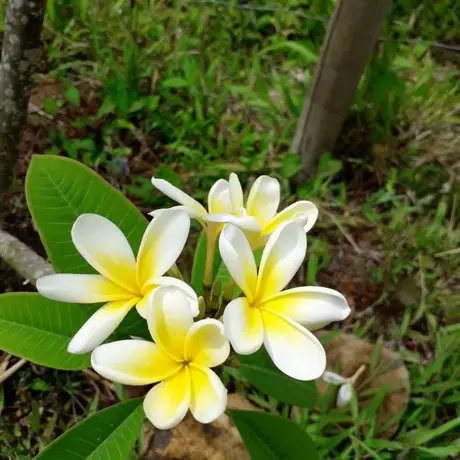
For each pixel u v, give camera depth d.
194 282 0.39
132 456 0.50
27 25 0.45
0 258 0.56
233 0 0.83
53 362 0.36
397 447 0.52
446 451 0.52
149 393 0.28
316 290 0.29
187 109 0.73
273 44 0.80
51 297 0.29
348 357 0.55
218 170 0.68
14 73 0.48
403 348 0.60
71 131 0.71
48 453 0.34
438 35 0.85
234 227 0.29
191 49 0.79
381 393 0.53
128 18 0.80
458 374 0.56
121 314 0.30
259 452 0.38
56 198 0.36
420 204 0.69
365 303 0.63
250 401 0.55
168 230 0.30
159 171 0.65
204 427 0.50
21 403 0.55
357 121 0.73
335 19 0.61
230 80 0.77
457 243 0.66
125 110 0.71
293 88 0.76
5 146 0.51
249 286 0.29
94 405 0.54
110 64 0.73
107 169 0.68
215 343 0.29
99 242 0.30
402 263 0.64
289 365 0.28
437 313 0.62
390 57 0.74
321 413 0.53
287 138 0.73
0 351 0.57
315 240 0.65
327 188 0.70
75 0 0.79
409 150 0.73
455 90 0.78
